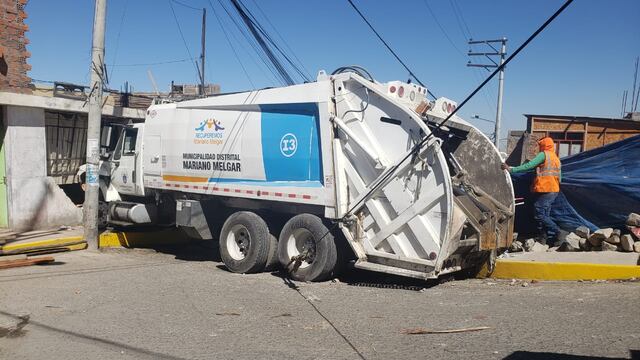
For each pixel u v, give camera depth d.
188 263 10.58
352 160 8.11
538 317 5.84
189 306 6.95
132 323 6.25
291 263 8.59
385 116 7.78
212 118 10.03
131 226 13.02
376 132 7.86
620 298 6.29
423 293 7.35
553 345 4.97
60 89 14.09
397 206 7.64
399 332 5.65
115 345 5.50
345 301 7.07
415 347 5.16
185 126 10.56
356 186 8.06
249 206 9.64
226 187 9.77
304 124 8.62
